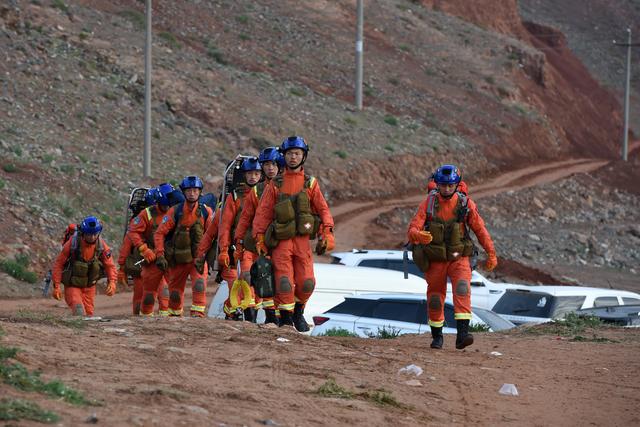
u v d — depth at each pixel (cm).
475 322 1870
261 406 830
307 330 1412
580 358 1305
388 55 10912
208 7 10250
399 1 12825
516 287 2670
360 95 9125
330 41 10625
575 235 6938
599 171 10000
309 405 859
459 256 1327
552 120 11406
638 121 14338
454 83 10844
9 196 4431
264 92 8462
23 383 762
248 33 10062
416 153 8538
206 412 768
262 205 1373
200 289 1697
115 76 7388
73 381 829
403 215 7056
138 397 791
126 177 5728
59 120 6303
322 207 1373
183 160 6544
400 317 1788
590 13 18488
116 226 4872
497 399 1003
